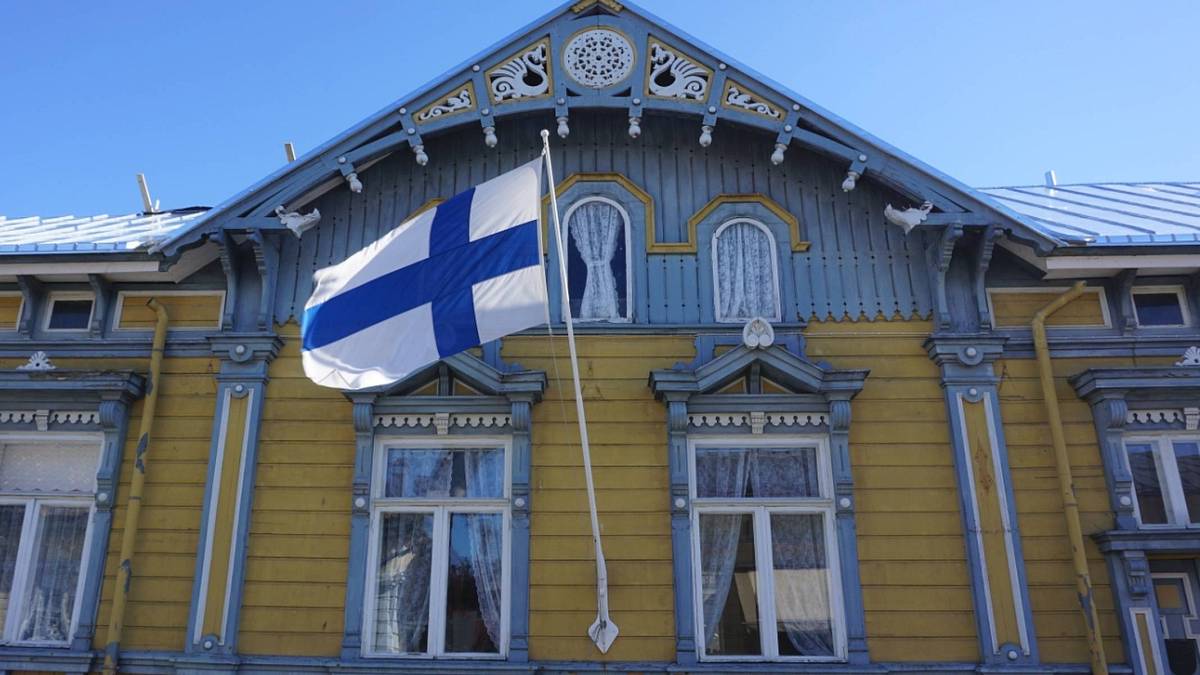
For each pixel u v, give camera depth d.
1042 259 9.75
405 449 9.84
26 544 9.70
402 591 9.42
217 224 9.94
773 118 10.12
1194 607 9.20
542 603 9.17
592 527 9.03
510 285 8.71
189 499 9.67
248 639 9.17
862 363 9.92
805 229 10.41
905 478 9.52
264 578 9.35
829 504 9.46
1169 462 9.55
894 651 8.98
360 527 9.45
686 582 9.16
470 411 9.74
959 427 9.57
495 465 9.78
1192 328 9.95
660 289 10.23
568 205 10.62
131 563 9.41
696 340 9.98
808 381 9.57
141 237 10.55
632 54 10.29
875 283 10.19
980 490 9.38
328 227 10.59
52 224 12.76
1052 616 9.04
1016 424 9.66
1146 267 9.70
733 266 10.40
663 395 9.63
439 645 9.20
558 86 10.20
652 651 9.02
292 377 10.05
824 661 9.01
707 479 9.66
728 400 9.64
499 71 10.30
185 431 9.91
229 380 9.93
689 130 10.84
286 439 9.80
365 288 9.13
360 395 9.70
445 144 10.83
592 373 9.92
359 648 9.09
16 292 10.48
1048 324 10.04
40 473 9.95
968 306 10.02
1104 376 9.46
